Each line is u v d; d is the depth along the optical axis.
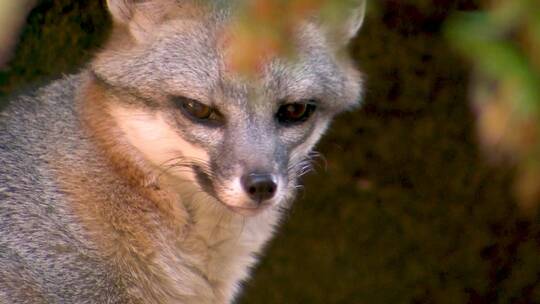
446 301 11.21
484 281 11.16
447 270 11.20
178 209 7.30
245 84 6.45
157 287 7.31
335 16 3.77
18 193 7.15
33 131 7.43
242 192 6.49
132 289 7.18
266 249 11.31
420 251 11.20
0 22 3.53
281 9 3.46
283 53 3.59
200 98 6.57
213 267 7.61
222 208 7.40
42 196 7.12
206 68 6.55
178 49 6.68
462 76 10.86
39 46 10.91
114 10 7.05
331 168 11.14
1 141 7.44
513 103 3.41
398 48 10.83
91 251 7.04
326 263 11.29
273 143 6.61
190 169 6.92
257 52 3.47
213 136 6.66
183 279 7.42
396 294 11.27
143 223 7.20
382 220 11.23
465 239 11.13
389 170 11.15
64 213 7.07
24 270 6.95
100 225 7.09
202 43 6.61
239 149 6.52
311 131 7.04
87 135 7.25
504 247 11.09
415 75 10.91
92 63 7.26
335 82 7.09
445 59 10.81
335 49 7.19
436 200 11.14
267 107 6.58
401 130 11.05
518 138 3.51
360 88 7.51
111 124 7.14
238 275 7.82
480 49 3.40
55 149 7.29
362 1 5.35
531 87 3.38
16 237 7.02
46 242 7.00
